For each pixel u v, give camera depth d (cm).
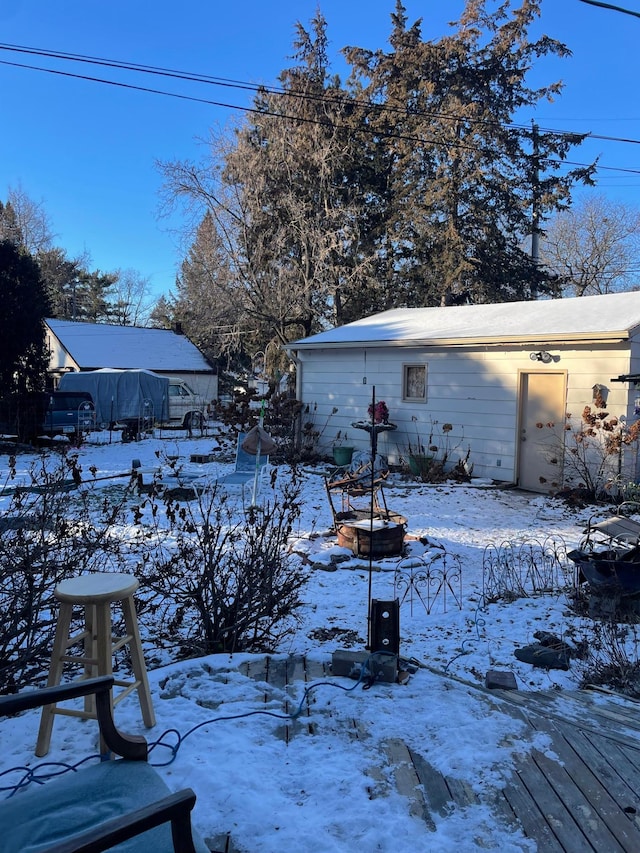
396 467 1279
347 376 1404
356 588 579
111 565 520
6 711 172
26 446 1627
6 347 1773
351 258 2392
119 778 190
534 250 2455
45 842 159
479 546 730
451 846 203
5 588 367
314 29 2478
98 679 194
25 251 1883
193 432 2150
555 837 207
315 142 2298
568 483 1017
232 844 201
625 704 331
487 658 406
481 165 2323
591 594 485
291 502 616
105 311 5234
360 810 220
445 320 1380
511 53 2394
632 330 933
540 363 1057
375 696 318
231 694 316
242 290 2294
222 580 410
